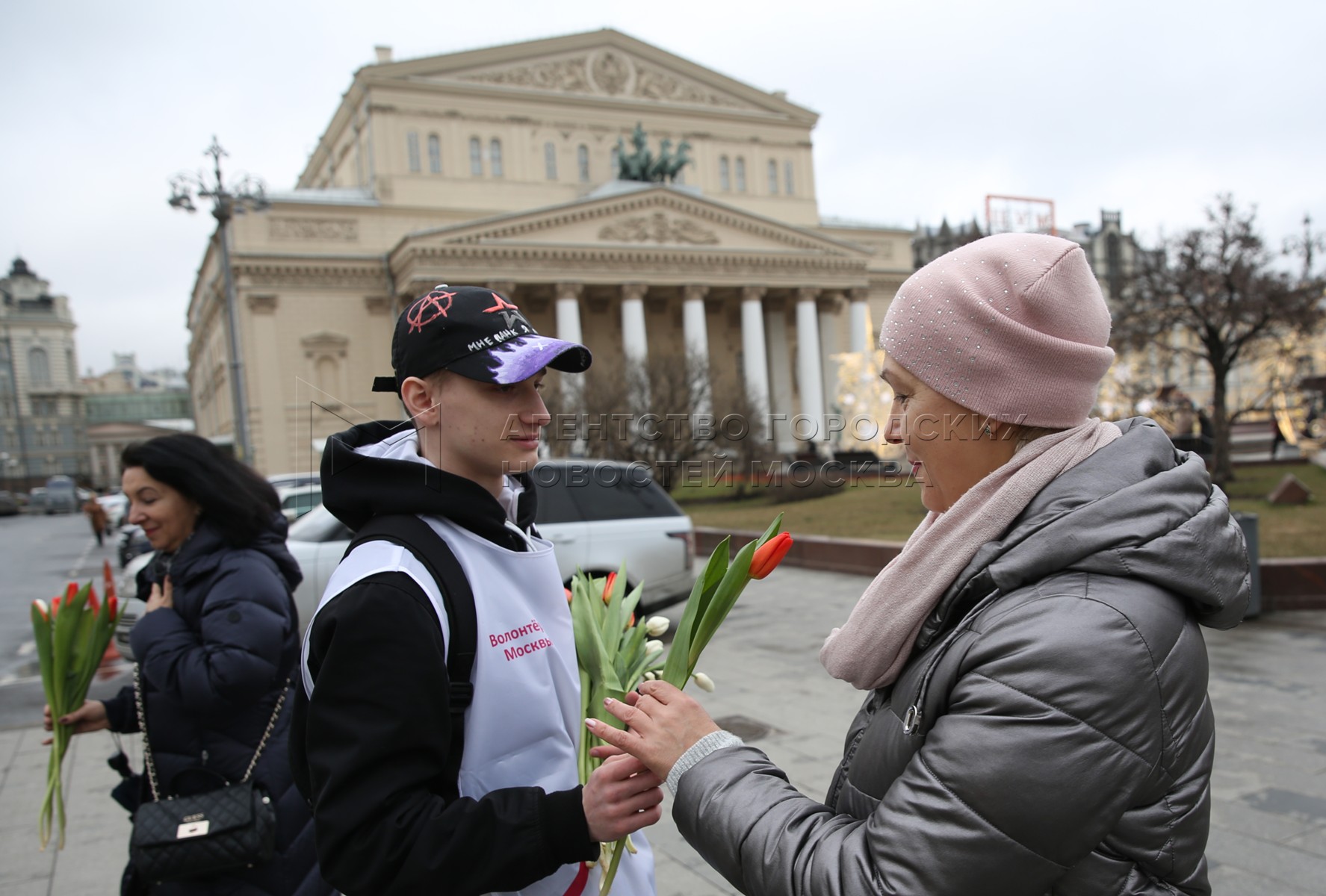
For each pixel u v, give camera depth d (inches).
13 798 176.4
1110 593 39.7
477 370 50.8
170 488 87.0
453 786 49.3
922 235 2512.3
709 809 43.5
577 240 1624.0
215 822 75.2
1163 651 38.7
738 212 1747.0
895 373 49.2
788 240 1806.1
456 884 43.3
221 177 675.4
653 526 304.3
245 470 89.8
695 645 51.3
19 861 144.1
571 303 1614.2
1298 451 1031.0
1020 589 41.9
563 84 1809.8
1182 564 39.7
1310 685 211.5
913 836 37.9
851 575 444.8
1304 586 292.8
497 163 1744.6
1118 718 37.2
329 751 44.9
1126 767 37.2
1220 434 698.8
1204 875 41.2
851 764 47.9
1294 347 717.3
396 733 44.7
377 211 1638.8
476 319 52.1
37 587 598.5
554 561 58.9
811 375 1801.2
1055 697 37.4
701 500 994.1
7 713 254.2
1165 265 700.7
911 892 37.1
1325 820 135.8
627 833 45.9
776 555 50.2
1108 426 48.0
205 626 80.5
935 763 39.0
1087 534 40.4
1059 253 45.9
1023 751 37.0
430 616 47.8
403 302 1573.6
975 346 44.5
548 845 44.6
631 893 59.6
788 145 2021.4
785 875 40.4
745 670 258.5
